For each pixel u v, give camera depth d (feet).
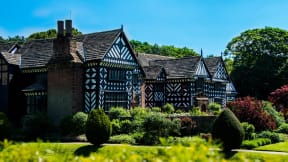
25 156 18.79
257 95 189.47
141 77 128.06
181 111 132.98
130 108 117.91
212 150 16.66
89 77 108.99
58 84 109.50
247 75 190.80
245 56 195.52
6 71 116.57
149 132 85.56
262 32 192.95
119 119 99.60
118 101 113.91
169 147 17.83
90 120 81.66
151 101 142.92
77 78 107.96
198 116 95.50
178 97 143.54
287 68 186.91
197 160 15.53
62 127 99.25
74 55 108.68
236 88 194.49
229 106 93.30
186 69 144.87
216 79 156.76
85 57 110.93
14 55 121.39
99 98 107.34
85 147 79.82
